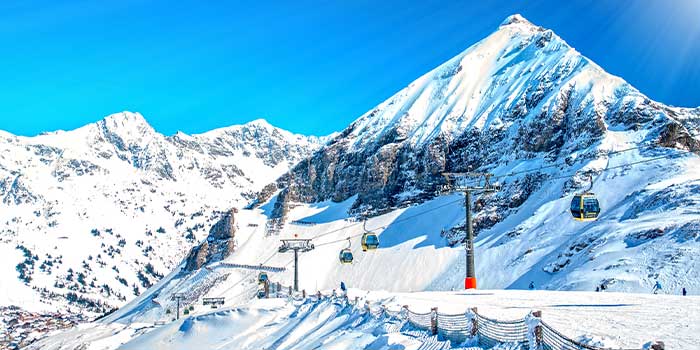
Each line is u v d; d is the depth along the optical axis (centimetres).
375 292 4703
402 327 2883
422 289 12975
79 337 14338
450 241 14438
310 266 16800
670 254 7662
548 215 12469
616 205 11194
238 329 4872
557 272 9750
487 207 14700
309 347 3438
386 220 17775
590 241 9900
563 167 14038
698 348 1571
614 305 2739
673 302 2736
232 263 18612
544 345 1697
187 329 5125
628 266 7925
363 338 3044
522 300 3416
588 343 1602
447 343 2267
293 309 5194
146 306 19025
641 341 1708
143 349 4988
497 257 12100
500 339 1950
